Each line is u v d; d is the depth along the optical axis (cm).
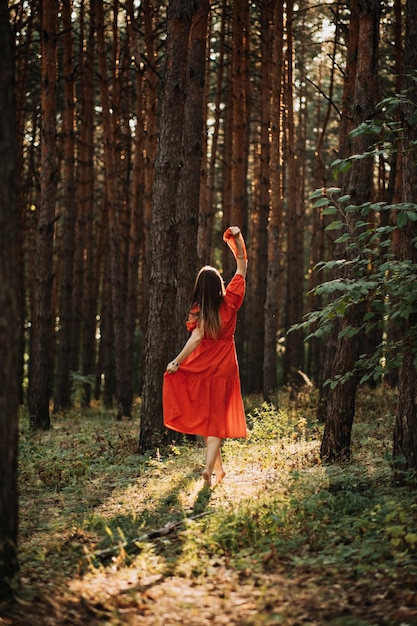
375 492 658
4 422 408
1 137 402
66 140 1844
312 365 3111
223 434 691
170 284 1045
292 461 838
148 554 507
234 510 600
